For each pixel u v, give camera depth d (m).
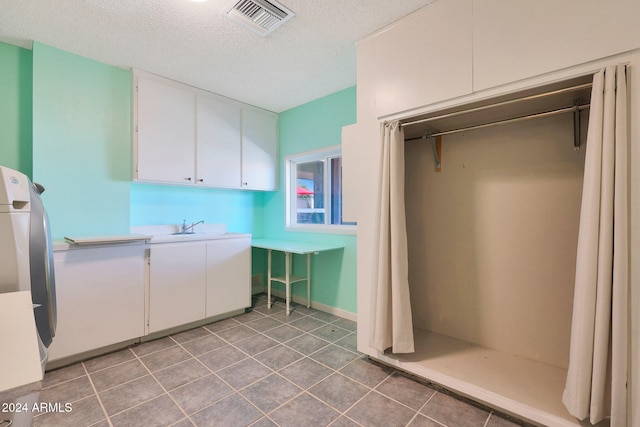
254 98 3.28
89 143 2.43
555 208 1.87
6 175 1.16
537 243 1.94
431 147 2.43
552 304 1.89
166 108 2.76
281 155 3.76
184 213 3.27
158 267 2.48
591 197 1.25
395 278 1.89
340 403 1.66
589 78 1.35
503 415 1.57
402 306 1.90
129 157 2.63
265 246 3.10
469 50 1.62
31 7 1.78
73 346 2.05
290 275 3.51
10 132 2.22
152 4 1.76
